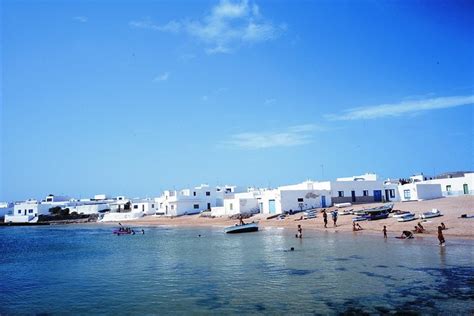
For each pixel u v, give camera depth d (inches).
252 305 921.5
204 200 4803.2
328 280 1107.3
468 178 3238.2
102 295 1090.7
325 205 3265.3
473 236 1707.7
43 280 1357.0
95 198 7770.7
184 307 934.4
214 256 1662.2
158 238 2696.9
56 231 4217.5
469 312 799.1
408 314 805.2
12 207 6850.4
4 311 983.6
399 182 3757.4
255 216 3412.9
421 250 1476.4
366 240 1840.6
